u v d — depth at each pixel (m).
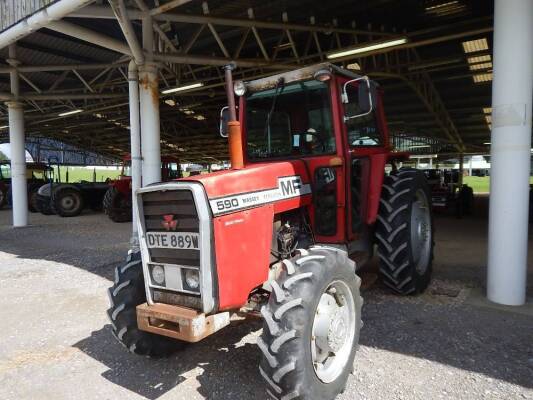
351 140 3.98
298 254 2.77
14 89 11.03
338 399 2.62
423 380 2.81
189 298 2.60
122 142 27.17
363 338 3.46
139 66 7.45
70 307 4.57
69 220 13.19
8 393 2.86
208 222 2.46
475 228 9.70
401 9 7.77
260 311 2.60
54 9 5.59
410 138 23.91
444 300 4.34
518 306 4.12
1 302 4.81
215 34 7.81
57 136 25.70
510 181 4.04
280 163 3.33
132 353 3.39
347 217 3.71
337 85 3.65
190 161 35.62
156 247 2.73
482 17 7.79
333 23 8.17
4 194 17.95
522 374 2.84
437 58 9.55
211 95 12.52
